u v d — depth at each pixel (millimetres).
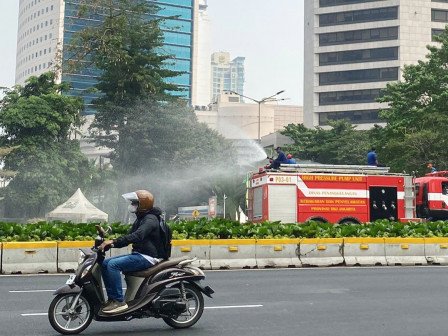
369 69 113062
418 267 18375
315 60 116500
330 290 12711
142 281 8516
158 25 52938
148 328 8781
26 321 9148
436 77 49562
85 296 8320
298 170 26156
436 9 112250
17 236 17000
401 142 47500
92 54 49969
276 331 8484
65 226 18344
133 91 51812
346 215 26109
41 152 58344
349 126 77750
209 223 19656
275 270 17266
